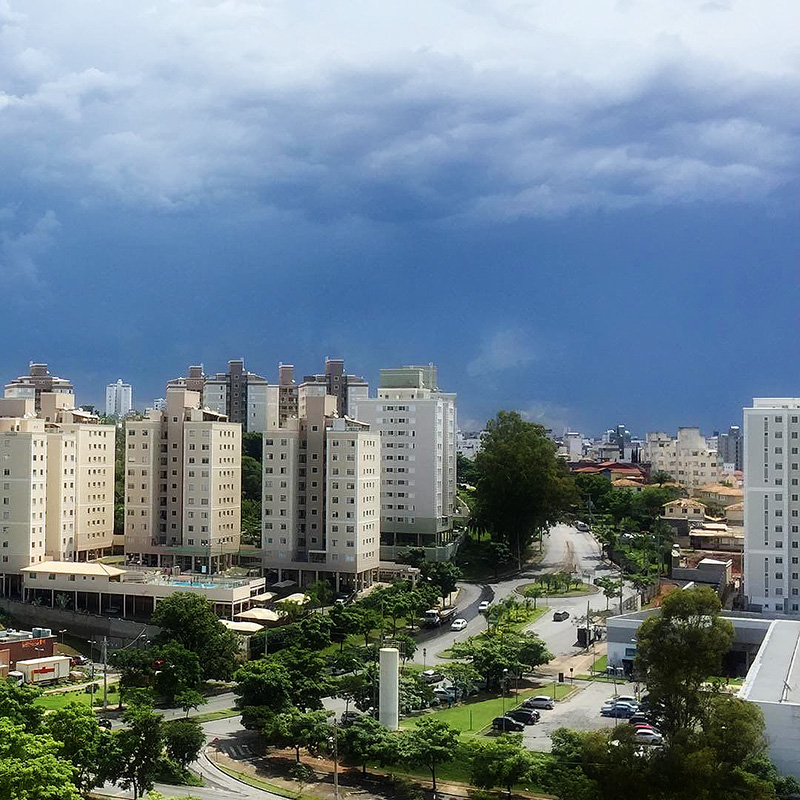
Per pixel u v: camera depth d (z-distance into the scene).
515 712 141.38
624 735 97.50
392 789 120.19
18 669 170.38
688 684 99.25
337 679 146.50
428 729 121.62
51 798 88.81
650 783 92.25
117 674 177.00
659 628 100.94
